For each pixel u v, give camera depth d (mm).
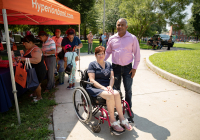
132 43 2711
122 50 2742
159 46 15820
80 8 19406
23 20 5441
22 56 3514
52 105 3426
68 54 4129
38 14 2787
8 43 2391
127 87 2926
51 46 3902
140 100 3773
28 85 3203
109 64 2883
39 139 2309
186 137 2457
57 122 2801
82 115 3055
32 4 2604
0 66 3418
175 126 2742
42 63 3463
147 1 17078
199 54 9773
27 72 3148
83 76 2877
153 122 2867
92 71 2711
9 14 4441
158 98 3887
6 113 3029
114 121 2420
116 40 2799
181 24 17938
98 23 30203
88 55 10852
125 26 2646
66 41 4535
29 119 2828
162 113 3186
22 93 3791
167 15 17438
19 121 2697
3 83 2824
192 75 5094
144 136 2475
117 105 2461
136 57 2779
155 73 6176
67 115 3053
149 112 3223
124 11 20344
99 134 2508
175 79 4977
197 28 40844
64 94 4070
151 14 17609
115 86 3045
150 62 7477
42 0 2902
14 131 2496
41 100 3564
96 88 2650
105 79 2803
